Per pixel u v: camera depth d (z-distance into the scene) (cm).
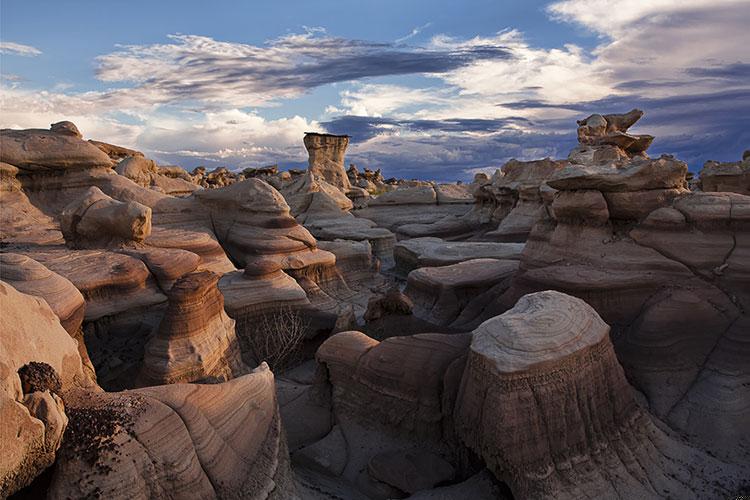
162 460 547
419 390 963
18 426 431
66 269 1395
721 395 992
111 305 1378
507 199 3447
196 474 570
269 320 1583
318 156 5691
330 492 819
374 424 1005
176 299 1120
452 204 4562
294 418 1086
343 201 4116
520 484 750
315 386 1137
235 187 2277
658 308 1151
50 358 554
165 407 599
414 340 1034
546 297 944
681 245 1238
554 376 796
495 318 888
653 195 1327
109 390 1162
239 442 674
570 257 1413
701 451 899
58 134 2344
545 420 779
